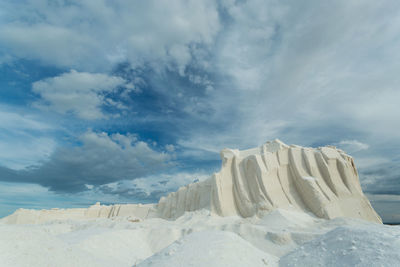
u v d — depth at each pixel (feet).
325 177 142.20
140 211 228.02
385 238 43.68
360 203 134.21
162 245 96.43
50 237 56.34
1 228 51.03
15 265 41.24
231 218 139.03
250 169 153.69
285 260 51.26
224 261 44.19
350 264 40.60
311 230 95.66
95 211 230.48
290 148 155.33
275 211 123.54
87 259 56.18
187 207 193.06
